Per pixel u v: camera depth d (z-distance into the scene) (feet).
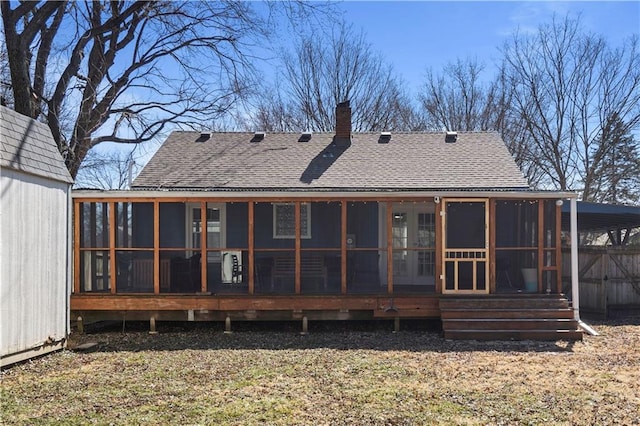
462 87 116.37
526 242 44.65
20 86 50.93
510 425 19.29
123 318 39.73
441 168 49.83
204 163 52.21
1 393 23.48
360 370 27.43
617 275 47.32
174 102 66.90
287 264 42.01
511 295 38.75
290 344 34.94
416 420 19.80
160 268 40.42
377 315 38.99
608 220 57.11
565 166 103.19
